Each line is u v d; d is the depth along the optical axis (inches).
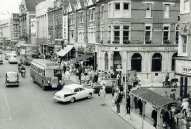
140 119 714.2
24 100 1028.5
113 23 1434.5
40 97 1086.4
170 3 1478.8
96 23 1674.5
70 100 992.2
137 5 1435.8
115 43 1446.9
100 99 1002.1
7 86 1341.0
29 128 704.4
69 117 806.5
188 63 915.4
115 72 1393.9
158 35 1483.8
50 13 2824.8
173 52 1483.8
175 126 628.4
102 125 731.4
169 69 1489.9
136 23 1443.2
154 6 1460.4
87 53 1827.0
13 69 2032.5
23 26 4247.0
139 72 1446.9
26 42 3954.2
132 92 759.1
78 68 1648.6
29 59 2311.8
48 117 805.2
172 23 1496.1
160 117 613.0
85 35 1889.8
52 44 2721.5
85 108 916.0
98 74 1393.9
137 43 1453.0
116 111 861.8
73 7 2175.2
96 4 1658.5
